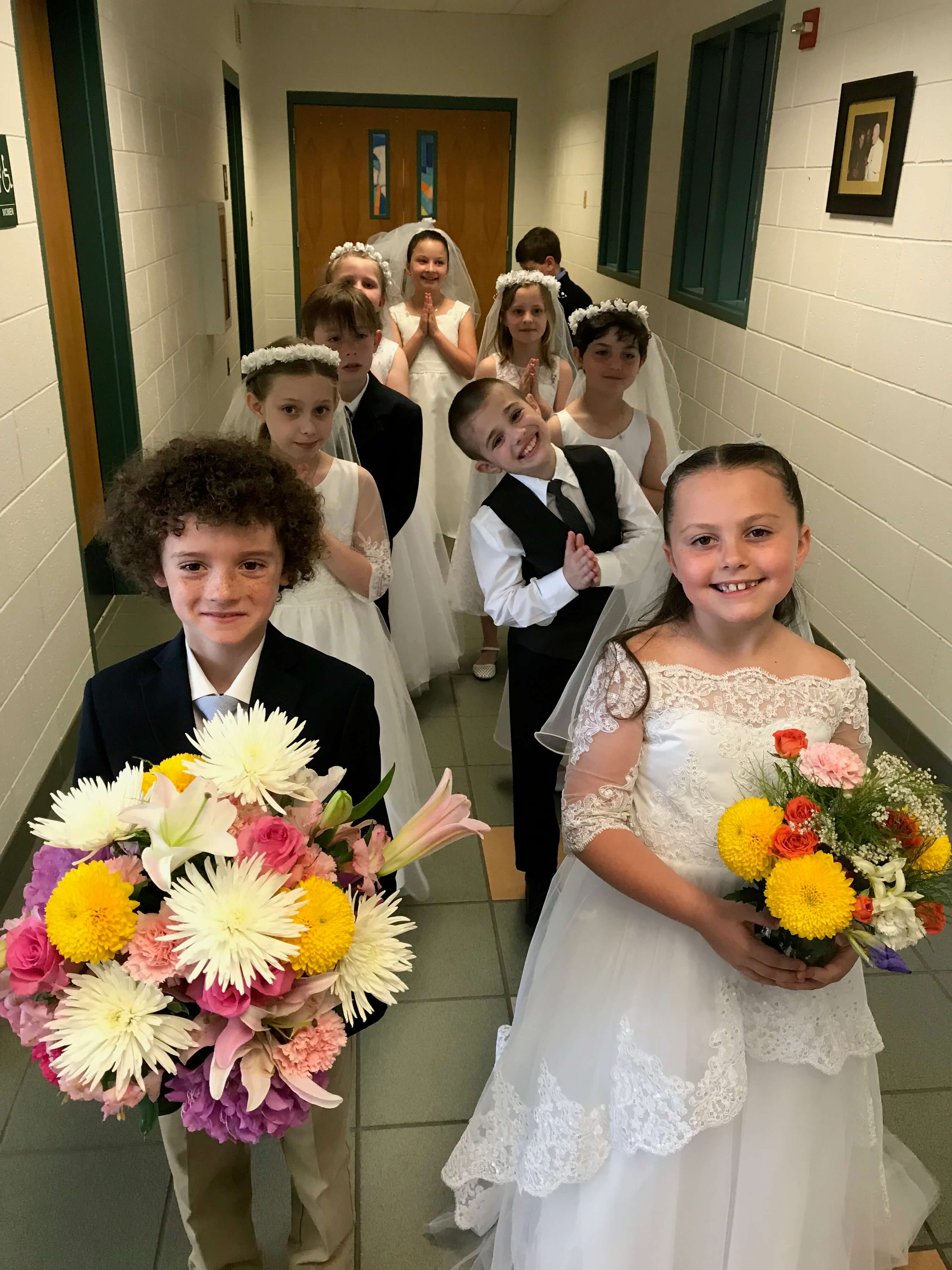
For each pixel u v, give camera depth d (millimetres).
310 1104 869
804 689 1249
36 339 2689
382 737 2293
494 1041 1980
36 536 2656
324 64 7820
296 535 1168
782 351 4148
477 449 2113
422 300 4477
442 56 7945
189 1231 1329
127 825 878
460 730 3203
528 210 8523
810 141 3838
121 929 798
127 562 1145
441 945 2236
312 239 8320
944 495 2963
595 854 1260
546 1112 1358
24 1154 1726
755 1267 1277
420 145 8188
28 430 2609
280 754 909
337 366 2125
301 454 2088
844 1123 1345
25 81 3174
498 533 2115
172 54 4727
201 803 782
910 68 3098
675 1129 1232
